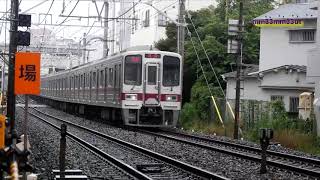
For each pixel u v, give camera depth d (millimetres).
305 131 23016
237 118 23266
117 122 28203
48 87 57750
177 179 11039
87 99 33406
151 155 15070
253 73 31203
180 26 27719
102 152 15078
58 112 45469
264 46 32812
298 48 31516
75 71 38750
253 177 11766
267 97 30906
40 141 18484
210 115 29906
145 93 24531
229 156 15664
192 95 32719
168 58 24859
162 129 27516
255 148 17969
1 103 27594
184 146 18203
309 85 28844
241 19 23766
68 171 10977
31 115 36719
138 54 24641
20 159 8742
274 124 22891
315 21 30625
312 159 14719
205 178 11203
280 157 15930
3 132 9258
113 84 26344
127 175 11562
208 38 36125
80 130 24703
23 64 9180
